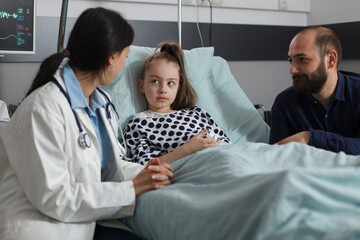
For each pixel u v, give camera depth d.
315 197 0.76
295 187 0.77
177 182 1.23
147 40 2.76
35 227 1.09
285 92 1.89
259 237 0.75
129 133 1.75
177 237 0.97
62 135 1.11
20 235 1.08
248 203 0.84
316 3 3.25
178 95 1.93
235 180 0.95
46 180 1.07
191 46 2.91
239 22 3.09
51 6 2.49
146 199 1.15
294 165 1.13
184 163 1.33
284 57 3.28
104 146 1.37
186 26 2.87
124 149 1.67
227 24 3.03
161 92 1.80
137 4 2.73
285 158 1.17
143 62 1.98
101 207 1.12
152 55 1.89
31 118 1.09
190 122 1.78
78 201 1.10
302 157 1.16
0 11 2.18
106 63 1.19
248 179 0.92
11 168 1.19
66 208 1.08
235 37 3.07
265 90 3.28
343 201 0.80
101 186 1.14
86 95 1.28
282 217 0.75
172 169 1.27
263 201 0.80
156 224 1.07
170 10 2.84
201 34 2.94
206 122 1.86
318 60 1.65
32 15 2.25
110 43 1.16
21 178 1.11
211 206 0.91
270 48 3.21
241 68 3.16
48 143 1.09
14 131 1.13
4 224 1.09
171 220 1.01
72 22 2.52
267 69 3.27
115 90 1.88
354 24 2.93
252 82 3.22
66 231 1.11
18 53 2.26
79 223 1.13
